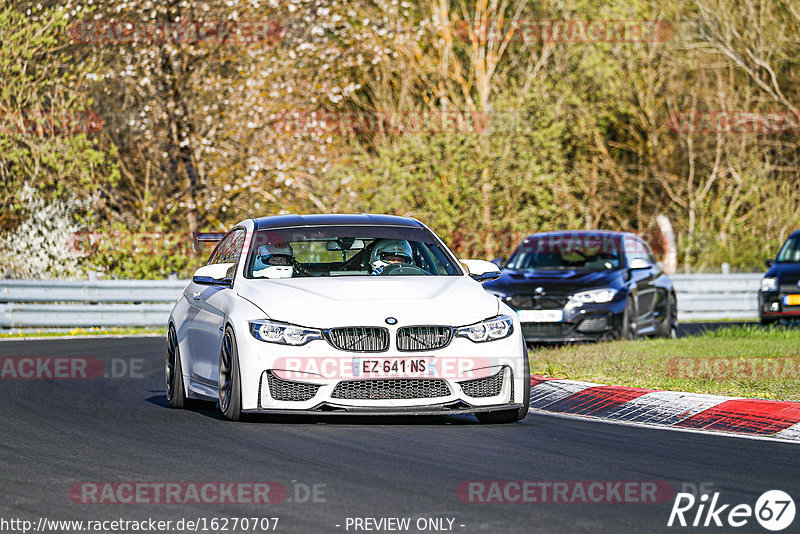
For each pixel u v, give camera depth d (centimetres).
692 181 13725
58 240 8744
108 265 8781
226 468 2523
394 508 2133
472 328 3130
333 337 3067
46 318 7412
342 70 9956
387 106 12519
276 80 9431
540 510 2127
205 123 9531
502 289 5738
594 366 4338
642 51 13475
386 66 12438
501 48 12694
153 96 9319
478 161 10988
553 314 5644
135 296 7794
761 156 13612
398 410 3056
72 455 2698
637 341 5447
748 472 2522
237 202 9606
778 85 13775
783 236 11956
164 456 2677
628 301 5772
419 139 10944
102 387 4284
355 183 10362
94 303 7912
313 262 3494
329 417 3325
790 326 7075
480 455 2706
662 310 6412
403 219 3703
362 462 2597
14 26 8750
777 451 2819
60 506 2156
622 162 14288
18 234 8681
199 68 9369
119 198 10100
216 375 3322
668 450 2820
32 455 2702
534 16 13825
